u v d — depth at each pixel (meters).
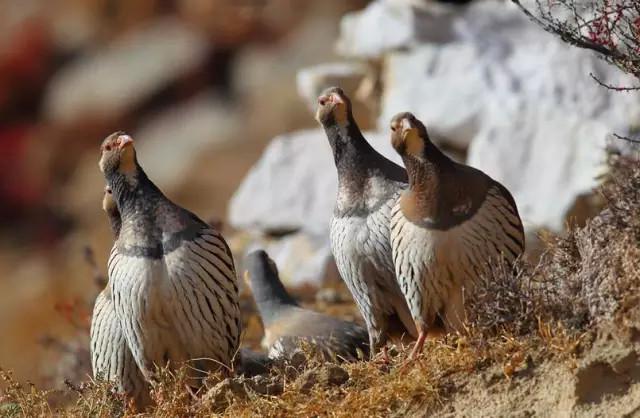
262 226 17.78
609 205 10.10
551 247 10.47
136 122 33.50
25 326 25.61
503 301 9.77
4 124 33.91
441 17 17.69
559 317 9.58
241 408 10.00
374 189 11.54
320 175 17.72
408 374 9.84
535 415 9.16
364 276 11.61
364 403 9.67
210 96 33.34
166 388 10.53
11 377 11.45
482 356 9.63
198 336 10.77
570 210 14.85
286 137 18.39
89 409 10.74
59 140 33.31
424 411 9.55
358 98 18.64
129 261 10.73
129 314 10.81
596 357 9.12
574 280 9.68
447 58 17.30
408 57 17.58
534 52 16.89
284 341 12.50
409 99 17.25
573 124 15.51
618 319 9.24
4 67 34.44
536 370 9.39
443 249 10.30
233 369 10.90
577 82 15.91
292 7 33.41
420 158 10.34
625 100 15.49
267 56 33.00
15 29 35.62
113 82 34.03
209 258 10.73
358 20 18.89
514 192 15.54
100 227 30.38
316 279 16.47
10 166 32.69
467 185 10.37
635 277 9.34
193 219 10.83
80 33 35.69
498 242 10.43
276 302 12.85
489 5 17.75
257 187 18.03
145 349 10.88
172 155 31.22
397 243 10.54
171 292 10.64
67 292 27.27
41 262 29.80
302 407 9.80
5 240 31.11
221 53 33.75
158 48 34.72
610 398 9.02
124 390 11.58
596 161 15.04
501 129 15.95
